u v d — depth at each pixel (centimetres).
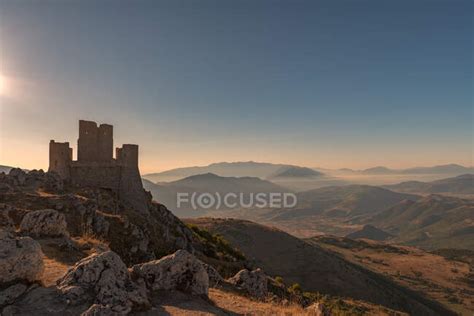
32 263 1246
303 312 1623
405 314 7794
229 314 1359
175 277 1468
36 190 4719
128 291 1218
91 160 6044
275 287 3447
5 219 2803
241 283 2164
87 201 4259
